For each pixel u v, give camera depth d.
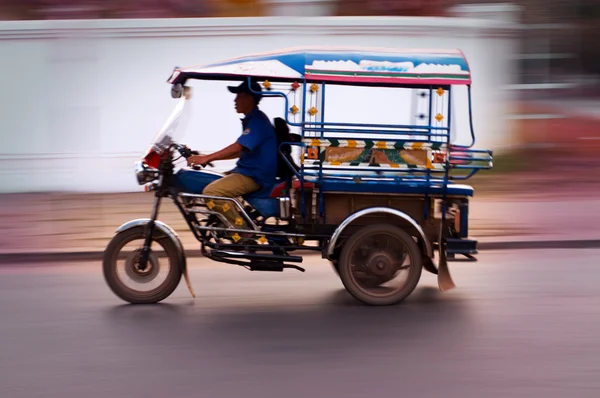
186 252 7.34
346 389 4.01
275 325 5.10
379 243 5.51
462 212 5.57
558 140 13.43
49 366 4.36
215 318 5.26
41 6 10.52
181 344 4.71
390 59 5.32
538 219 8.73
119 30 10.21
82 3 10.61
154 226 5.57
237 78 5.55
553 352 4.57
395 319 5.23
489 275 6.52
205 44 10.32
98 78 10.30
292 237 5.58
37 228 8.31
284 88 5.99
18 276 6.61
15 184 10.32
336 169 5.38
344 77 5.25
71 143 10.36
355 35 10.40
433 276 6.51
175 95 5.54
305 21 10.29
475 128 11.05
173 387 4.04
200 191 5.58
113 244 5.55
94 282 6.37
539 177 11.30
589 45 18.92
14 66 10.17
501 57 10.95
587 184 10.91
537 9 14.81
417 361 4.41
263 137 5.59
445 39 10.59
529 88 14.55
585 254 7.41
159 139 5.50
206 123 10.19
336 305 5.59
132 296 5.60
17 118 10.25
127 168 10.42
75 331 4.99
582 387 4.04
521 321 5.19
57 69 10.23
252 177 5.59
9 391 4.00
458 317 5.28
